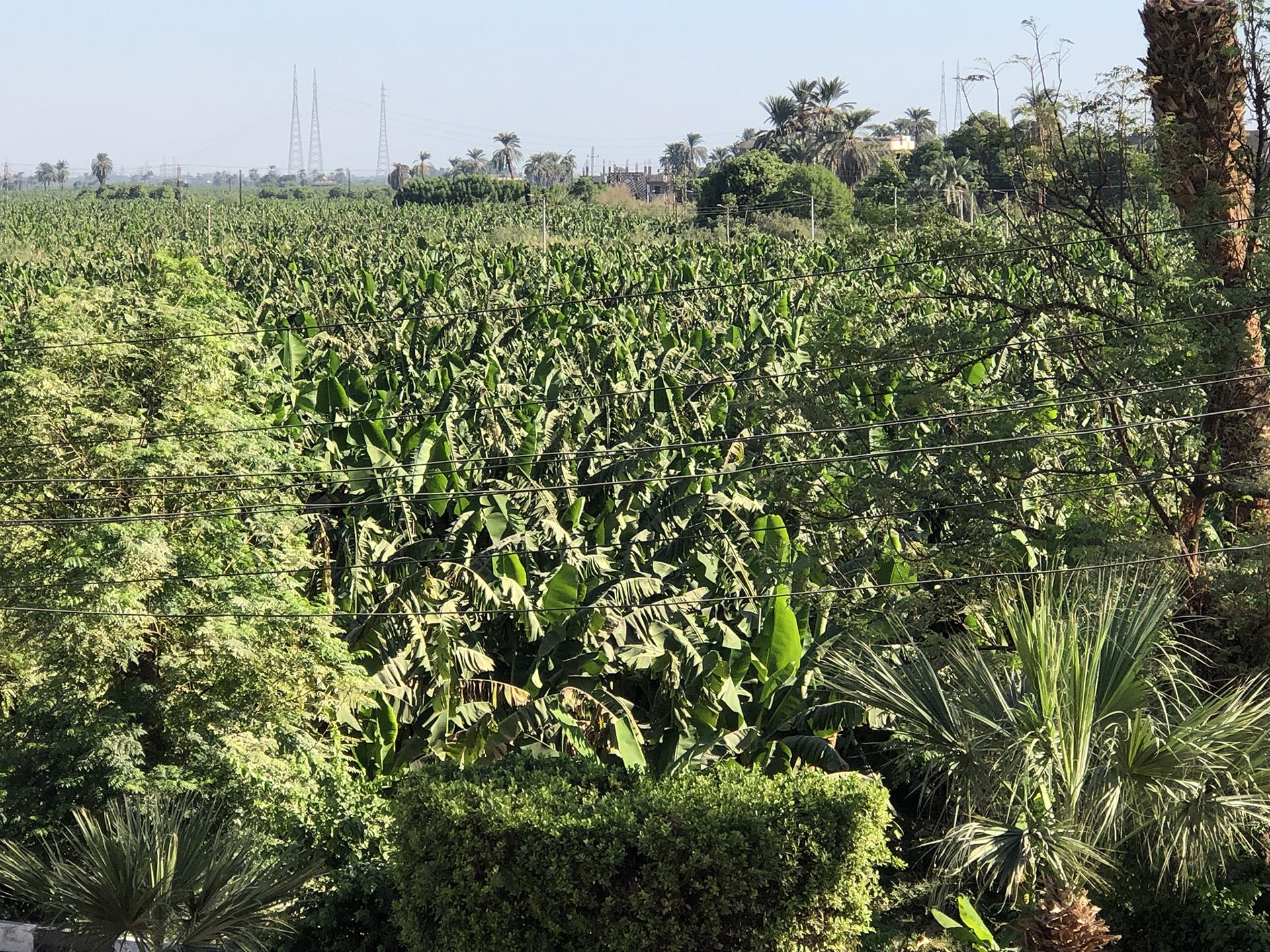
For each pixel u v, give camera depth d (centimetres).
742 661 2123
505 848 1398
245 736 1836
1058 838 1280
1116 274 2195
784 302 5091
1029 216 2223
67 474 2091
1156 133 2055
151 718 1895
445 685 2148
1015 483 2103
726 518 2570
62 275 7100
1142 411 2142
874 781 1490
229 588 1992
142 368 2177
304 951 1523
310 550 2325
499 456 2706
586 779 1539
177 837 1463
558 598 2172
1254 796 1261
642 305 5506
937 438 2355
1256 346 1895
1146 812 1320
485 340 4472
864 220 2245
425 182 14850
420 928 1445
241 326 3139
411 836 1423
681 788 1455
